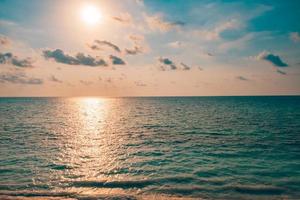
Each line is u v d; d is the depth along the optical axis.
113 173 17.31
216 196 13.30
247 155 22.36
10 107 105.38
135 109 96.88
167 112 76.19
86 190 14.21
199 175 16.73
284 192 13.77
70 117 63.97
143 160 20.83
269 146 26.17
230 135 33.47
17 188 14.42
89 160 20.86
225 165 19.09
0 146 26.14
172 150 24.67
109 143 28.61
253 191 13.95
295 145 26.58
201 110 82.81
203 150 24.52
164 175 16.75
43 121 52.09
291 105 110.81
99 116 67.75
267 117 57.38
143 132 37.09
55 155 22.45
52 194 13.56
